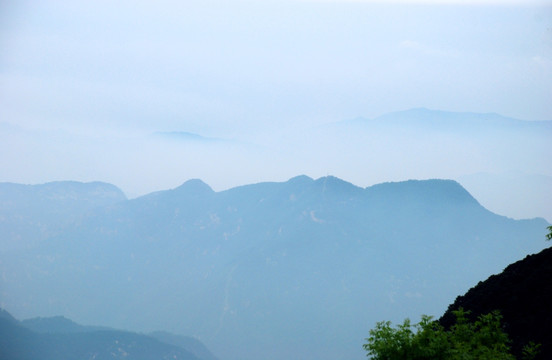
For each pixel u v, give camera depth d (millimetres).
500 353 18453
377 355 18641
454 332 19938
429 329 18781
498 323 20109
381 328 19125
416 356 18156
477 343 19219
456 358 17922
